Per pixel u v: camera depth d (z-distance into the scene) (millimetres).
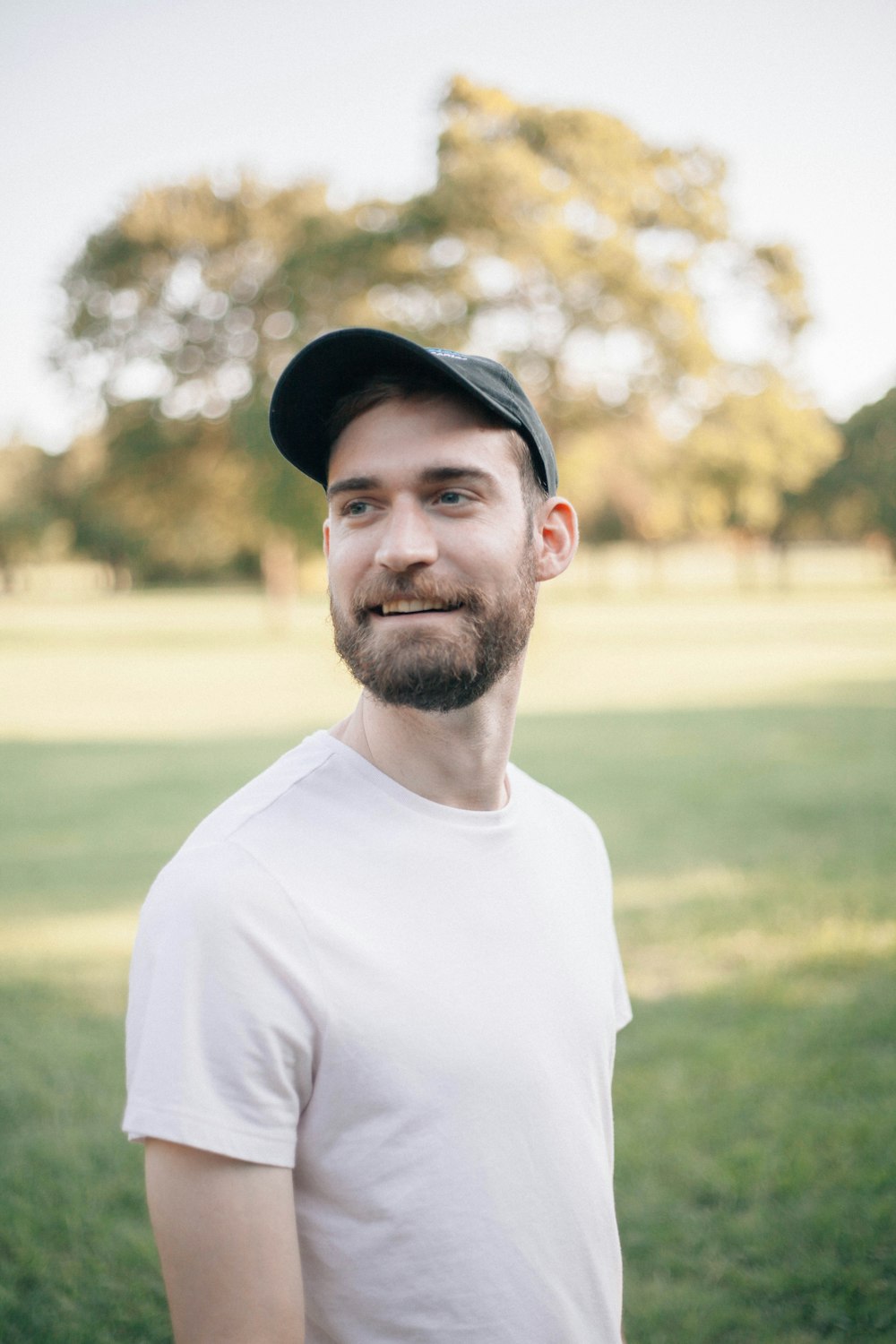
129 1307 2701
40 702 16578
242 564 70875
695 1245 2873
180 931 1033
